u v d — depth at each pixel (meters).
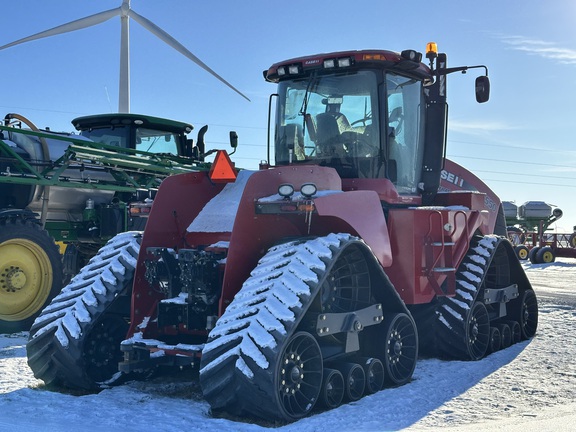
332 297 5.19
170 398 5.02
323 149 6.24
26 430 3.99
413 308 6.82
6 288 8.78
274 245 5.14
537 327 8.68
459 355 6.78
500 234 8.98
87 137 11.50
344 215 5.16
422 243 6.16
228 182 5.89
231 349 4.34
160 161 10.80
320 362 4.67
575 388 5.40
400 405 4.85
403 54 6.09
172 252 5.32
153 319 5.41
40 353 5.25
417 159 6.60
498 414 4.61
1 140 9.25
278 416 4.31
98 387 5.32
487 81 6.77
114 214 10.26
